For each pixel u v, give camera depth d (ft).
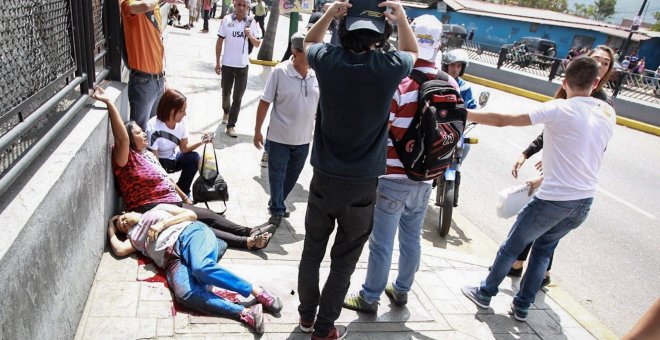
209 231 10.38
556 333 10.71
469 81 65.10
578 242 17.44
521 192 11.76
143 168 11.51
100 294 9.21
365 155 7.64
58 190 6.95
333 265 8.45
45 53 7.67
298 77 12.78
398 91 8.79
